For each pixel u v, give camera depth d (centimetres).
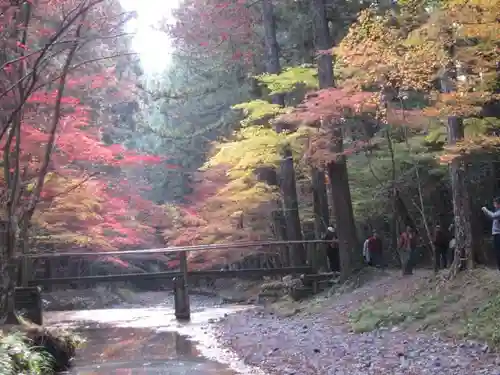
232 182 1898
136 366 1066
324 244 2127
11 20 964
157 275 1894
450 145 1160
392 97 1417
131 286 3912
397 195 2062
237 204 1936
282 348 1101
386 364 865
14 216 1034
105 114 2661
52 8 1094
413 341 992
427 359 858
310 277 1830
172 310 2348
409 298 1259
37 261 2450
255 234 2139
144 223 2608
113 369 1048
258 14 2161
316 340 1132
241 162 1650
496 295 1039
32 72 902
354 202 2103
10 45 995
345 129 2002
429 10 1099
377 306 1280
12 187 1031
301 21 2011
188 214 2338
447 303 1132
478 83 1062
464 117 1239
